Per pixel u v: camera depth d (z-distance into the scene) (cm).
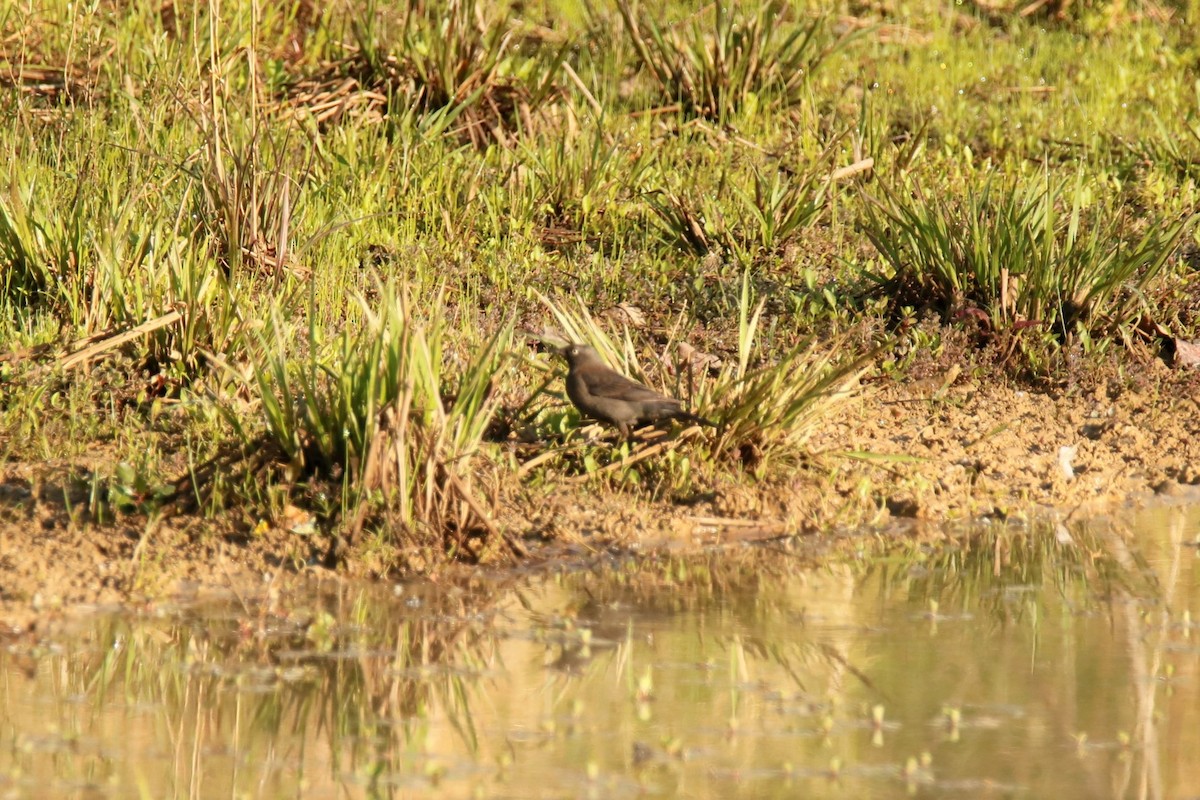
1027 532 1262
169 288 1499
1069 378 1568
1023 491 1346
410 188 1903
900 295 1688
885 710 866
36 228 1573
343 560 1099
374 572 1100
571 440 1326
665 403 1273
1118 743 817
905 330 1631
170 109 1925
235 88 2091
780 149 2109
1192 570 1153
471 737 820
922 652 963
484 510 1191
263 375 1262
